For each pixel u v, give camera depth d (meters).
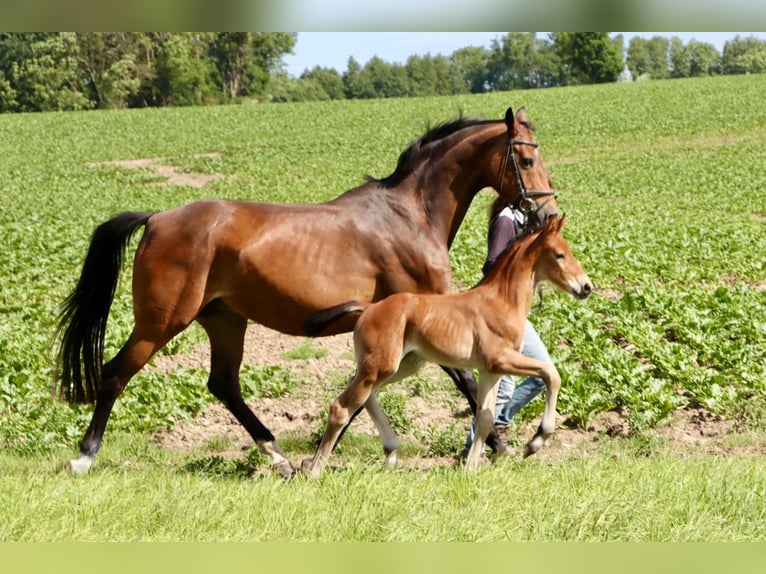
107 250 10.87
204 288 10.41
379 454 11.68
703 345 15.73
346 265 10.49
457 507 8.50
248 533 7.76
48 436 12.02
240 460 11.67
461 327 9.74
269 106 105.12
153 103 137.00
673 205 41.72
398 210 10.81
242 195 49.03
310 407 14.04
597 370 13.77
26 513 8.04
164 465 11.19
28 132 85.94
